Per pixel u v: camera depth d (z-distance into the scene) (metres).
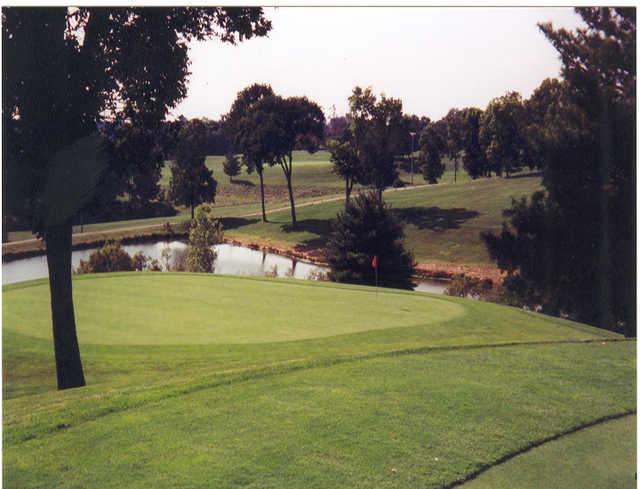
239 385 7.71
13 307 13.58
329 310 13.38
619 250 19.53
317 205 56.34
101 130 11.51
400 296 15.23
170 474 5.48
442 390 7.60
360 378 8.02
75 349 9.77
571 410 7.08
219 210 57.88
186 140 43.97
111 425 6.50
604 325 19.81
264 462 5.71
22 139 10.60
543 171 21.80
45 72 10.34
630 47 19.02
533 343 10.16
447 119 54.62
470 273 31.31
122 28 11.34
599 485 5.41
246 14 12.00
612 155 19.89
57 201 10.70
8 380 9.75
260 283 16.61
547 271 20.98
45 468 5.59
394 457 5.86
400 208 45.16
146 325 11.88
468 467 5.71
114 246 29.52
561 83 21.34
